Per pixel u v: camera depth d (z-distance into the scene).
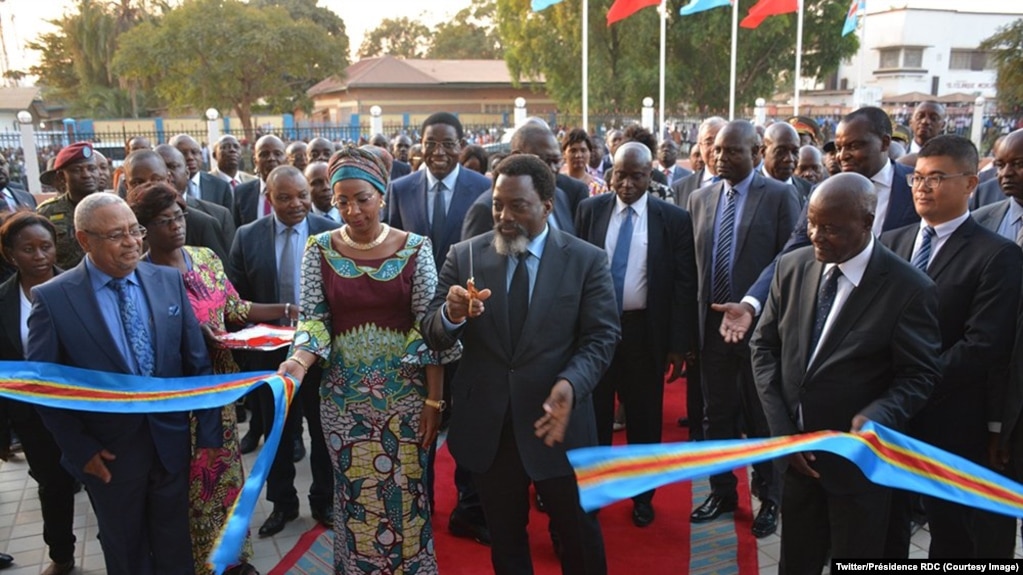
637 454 2.12
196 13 30.08
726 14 27.53
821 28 29.03
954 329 3.06
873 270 2.67
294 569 3.80
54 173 5.10
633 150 4.09
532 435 2.87
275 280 4.39
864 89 26.42
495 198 2.86
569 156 5.45
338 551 3.26
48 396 2.72
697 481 4.81
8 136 16.11
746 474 4.89
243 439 5.38
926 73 45.47
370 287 3.06
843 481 2.67
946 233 3.14
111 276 2.98
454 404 3.02
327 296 3.12
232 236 5.63
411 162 7.91
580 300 2.94
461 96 40.22
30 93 35.69
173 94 32.50
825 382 2.72
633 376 4.26
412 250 3.12
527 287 2.93
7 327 3.68
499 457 2.94
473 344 2.96
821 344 2.74
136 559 3.06
